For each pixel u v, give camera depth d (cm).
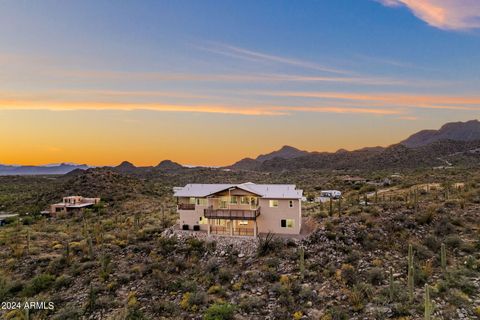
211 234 3575
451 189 4797
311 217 4194
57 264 3281
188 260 3145
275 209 3597
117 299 2520
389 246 2944
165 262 3142
